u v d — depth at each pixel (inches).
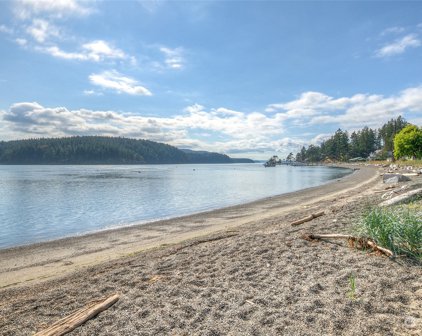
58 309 191.8
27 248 439.2
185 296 193.9
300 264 237.1
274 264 242.7
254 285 203.9
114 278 242.8
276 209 734.5
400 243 251.1
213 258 274.4
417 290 182.1
